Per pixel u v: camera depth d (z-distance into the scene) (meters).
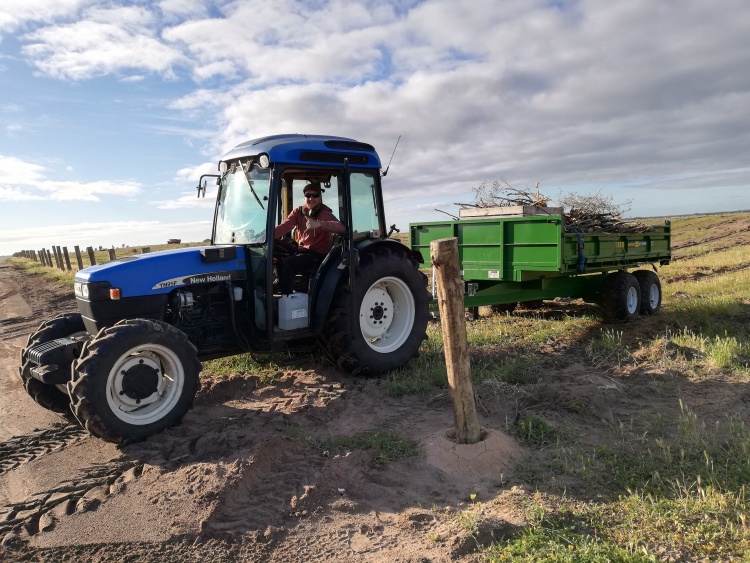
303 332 6.19
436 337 8.23
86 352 4.59
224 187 6.54
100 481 4.11
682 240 34.16
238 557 3.17
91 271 5.21
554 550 3.04
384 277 6.58
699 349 6.97
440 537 3.22
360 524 3.44
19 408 6.09
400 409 5.54
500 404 5.38
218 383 6.20
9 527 3.55
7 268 40.03
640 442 4.48
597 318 9.58
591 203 9.39
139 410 4.82
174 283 5.48
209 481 3.82
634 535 3.20
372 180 6.77
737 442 4.32
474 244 9.01
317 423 5.16
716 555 3.03
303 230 6.58
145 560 3.16
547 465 4.13
